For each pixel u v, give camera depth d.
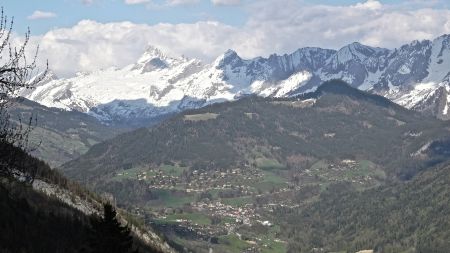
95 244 73.00
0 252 93.62
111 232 73.62
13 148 52.50
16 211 112.19
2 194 111.25
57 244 110.88
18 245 100.75
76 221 133.50
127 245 73.94
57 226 122.12
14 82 50.91
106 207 75.19
